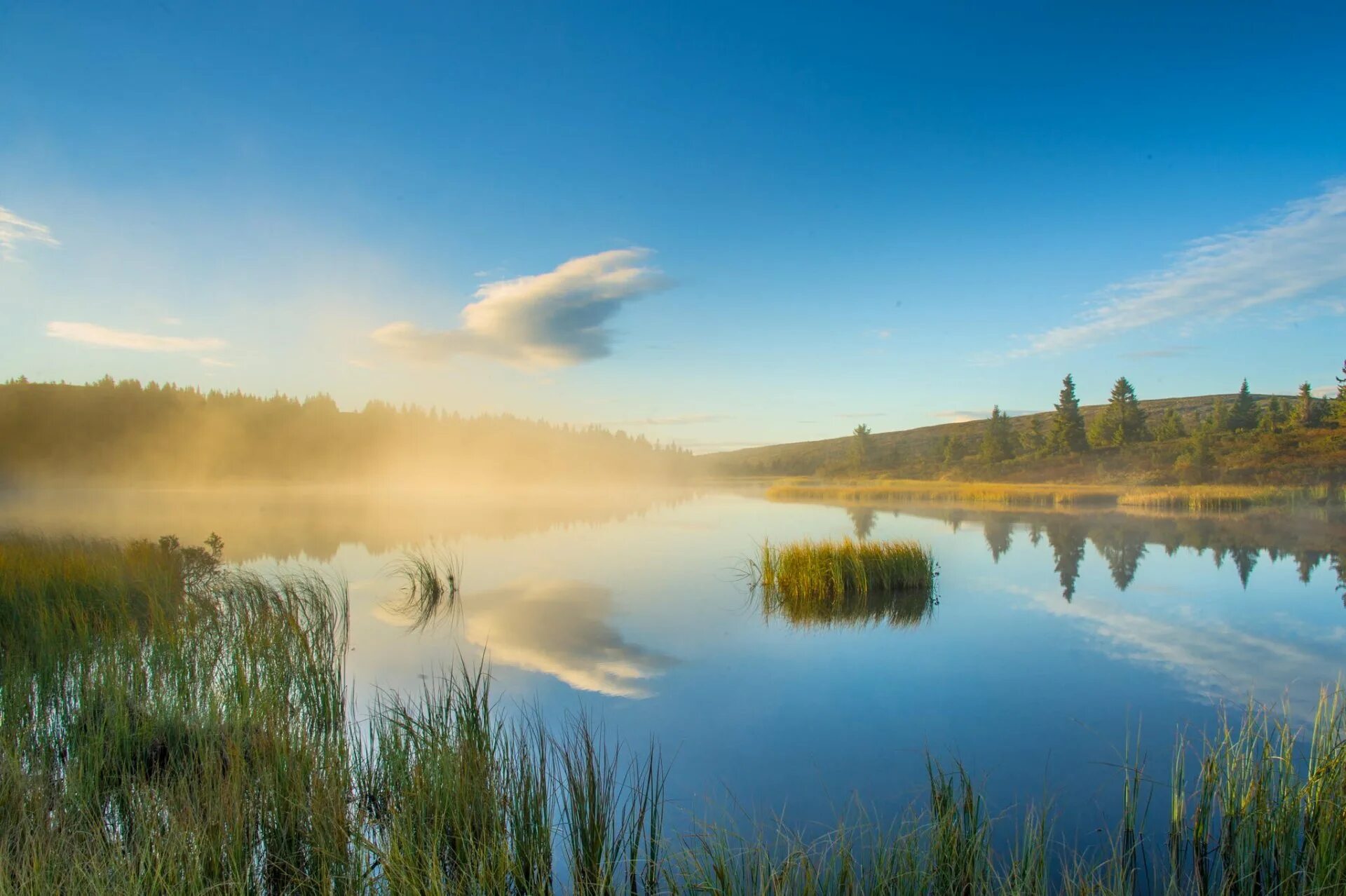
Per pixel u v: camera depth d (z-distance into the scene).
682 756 6.12
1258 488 37.62
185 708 5.82
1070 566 16.77
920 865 3.83
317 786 4.38
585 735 5.09
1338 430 52.09
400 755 5.06
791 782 5.59
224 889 3.51
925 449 113.81
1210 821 4.66
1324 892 3.63
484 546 21.55
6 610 8.56
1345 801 4.12
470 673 8.63
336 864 3.79
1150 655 9.41
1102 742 6.44
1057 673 8.55
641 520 30.59
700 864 3.92
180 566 12.51
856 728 6.80
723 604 12.87
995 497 42.50
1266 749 4.69
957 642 10.14
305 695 6.88
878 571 13.80
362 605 12.88
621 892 3.94
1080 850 4.47
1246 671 8.63
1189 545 20.50
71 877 3.17
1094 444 74.00
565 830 4.67
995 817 4.95
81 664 7.03
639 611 12.26
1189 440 62.91
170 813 3.98
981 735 6.61
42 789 4.23
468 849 3.93
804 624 11.27
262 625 8.64
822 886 3.70
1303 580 14.88
